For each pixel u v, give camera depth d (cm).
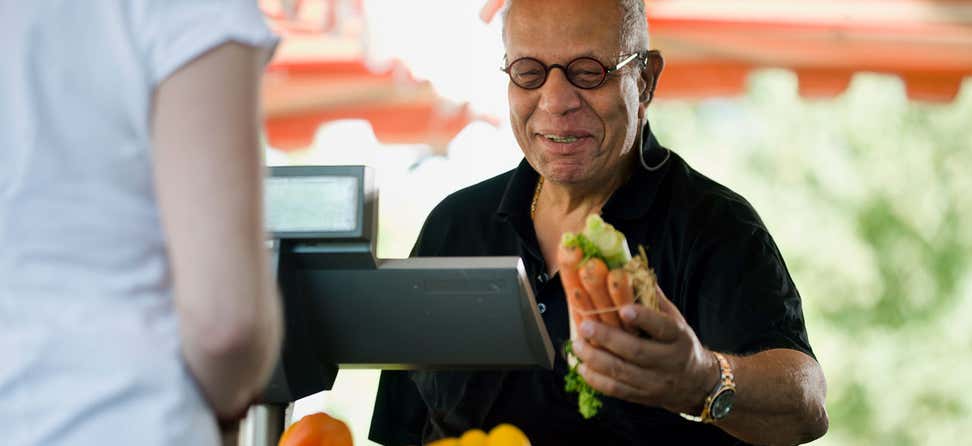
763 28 372
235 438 143
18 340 116
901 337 955
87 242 118
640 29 227
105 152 119
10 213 116
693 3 372
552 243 237
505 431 171
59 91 118
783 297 218
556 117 221
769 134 991
